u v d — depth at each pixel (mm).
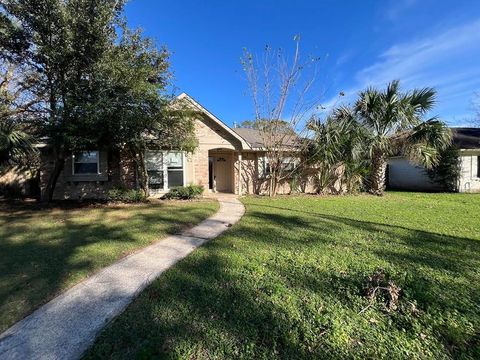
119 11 9102
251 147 13984
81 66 8984
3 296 3242
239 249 4867
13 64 9648
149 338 2482
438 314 2883
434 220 7352
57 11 8180
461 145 16094
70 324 2711
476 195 13531
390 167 19406
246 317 2801
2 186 13758
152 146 10523
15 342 2451
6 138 8492
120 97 8445
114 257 4523
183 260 4375
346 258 4391
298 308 2961
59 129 8594
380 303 3027
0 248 5004
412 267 4059
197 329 2611
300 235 5777
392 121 12516
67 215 8125
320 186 14234
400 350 2355
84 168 12180
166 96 9133
